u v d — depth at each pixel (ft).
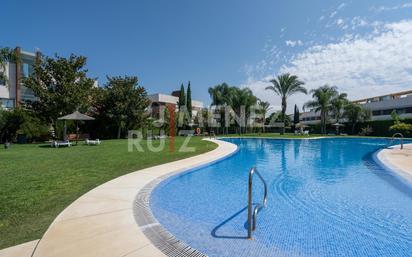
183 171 27.99
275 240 12.40
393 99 132.67
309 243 12.19
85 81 76.79
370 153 51.29
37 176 24.13
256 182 25.79
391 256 11.15
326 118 142.20
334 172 31.17
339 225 14.52
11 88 85.35
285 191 22.29
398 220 15.35
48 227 12.17
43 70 73.82
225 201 19.19
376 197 20.22
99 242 10.68
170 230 13.48
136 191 18.98
